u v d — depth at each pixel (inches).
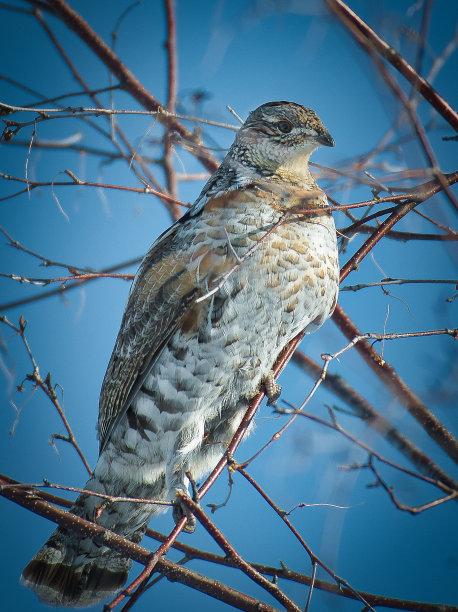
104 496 229.8
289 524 233.1
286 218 266.4
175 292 288.5
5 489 236.4
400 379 249.3
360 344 275.4
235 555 224.2
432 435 249.6
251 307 283.9
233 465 261.3
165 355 294.8
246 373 298.4
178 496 247.1
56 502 313.7
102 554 304.8
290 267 282.7
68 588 302.4
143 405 302.0
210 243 284.0
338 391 286.0
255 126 315.9
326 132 311.7
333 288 296.7
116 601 200.2
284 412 221.5
